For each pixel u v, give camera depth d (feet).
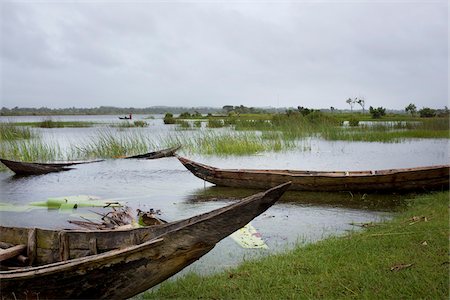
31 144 78.43
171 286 19.79
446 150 84.89
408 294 17.42
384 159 71.41
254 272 21.02
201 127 156.35
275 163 67.26
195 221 16.69
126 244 18.43
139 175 59.00
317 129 114.42
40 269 15.93
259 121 125.39
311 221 33.24
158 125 196.03
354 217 34.30
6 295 16.29
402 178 42.06
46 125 180.14
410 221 30.01
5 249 19.60
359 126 136.98
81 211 38.11
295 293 18.19
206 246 16.28
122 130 145.28
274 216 34.91
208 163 67.46
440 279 18.48
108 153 79.71
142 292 17.74
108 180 55.31
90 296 16.43
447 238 24.26
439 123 129.70
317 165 64.69
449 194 39.68
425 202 37.83
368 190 43.34
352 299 17.38
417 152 81.51
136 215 35.14
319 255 22.94
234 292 18.74
